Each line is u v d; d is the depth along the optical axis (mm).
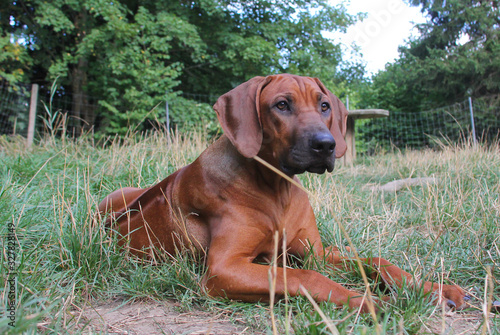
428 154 7062
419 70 15250
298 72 11609
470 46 15016
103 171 4262
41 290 1837
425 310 1683
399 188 5184
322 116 2279
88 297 2057
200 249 2348
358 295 1729
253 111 2225
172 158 4824
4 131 10273
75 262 2197
